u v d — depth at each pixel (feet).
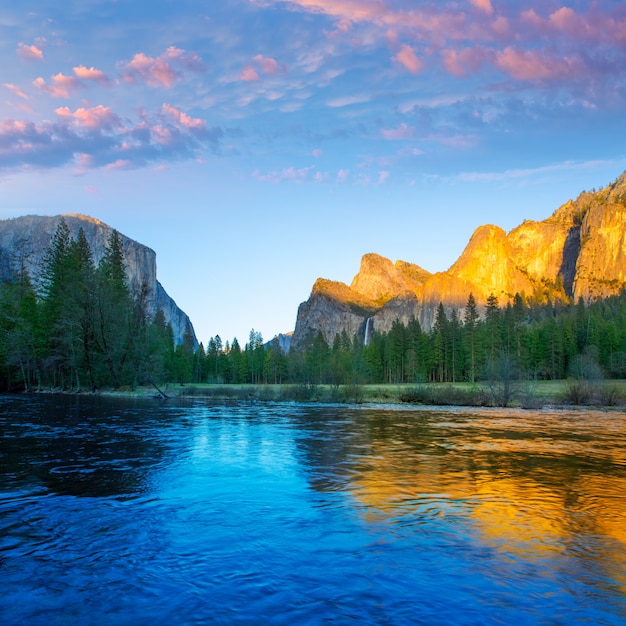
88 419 116.37
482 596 26.84
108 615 24.38
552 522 39.88
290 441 84.64
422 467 62.34
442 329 481.05
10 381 278.05
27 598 26.04
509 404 200.85
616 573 30.01
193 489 49.80
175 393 244.22
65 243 299.79
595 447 80.48
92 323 252.83
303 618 24.22
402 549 33.71
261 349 596.70
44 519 39.45
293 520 39.86
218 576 29.07
